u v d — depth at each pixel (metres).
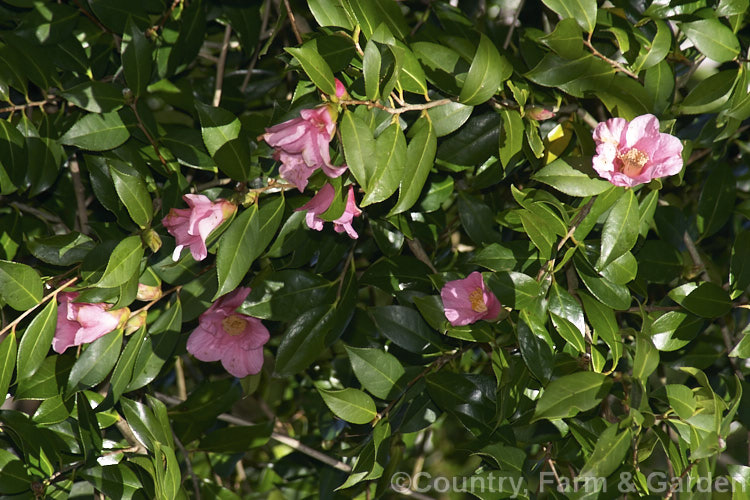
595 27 1.80
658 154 1.67
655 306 2.04
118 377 1.85
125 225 1.97
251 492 2.97
